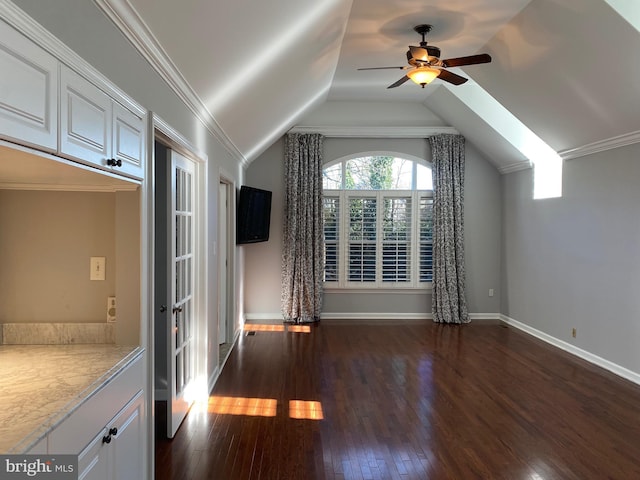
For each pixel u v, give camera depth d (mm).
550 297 5582
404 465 2697
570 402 3682
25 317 2062
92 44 1556
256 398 3744
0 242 2037
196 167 3543
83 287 2078
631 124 4012
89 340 2066
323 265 6762
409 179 6887
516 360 4836
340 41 4156
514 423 3289
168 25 1987
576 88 4035
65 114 1350
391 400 3709
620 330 4383
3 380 1588
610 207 4520
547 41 3754
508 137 5832
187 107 2906
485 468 2668
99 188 2057
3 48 1058
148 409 2133
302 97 5012
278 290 6836
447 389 3965
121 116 1792
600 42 3371
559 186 5395
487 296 6934
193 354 3600
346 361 4773
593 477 2580
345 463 2713
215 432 3105
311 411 3479
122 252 2020
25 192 2039
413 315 6906
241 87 3320
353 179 6879
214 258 4121
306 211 6668
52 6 1301
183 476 2553
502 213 6840
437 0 3545
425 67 3666
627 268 4293
